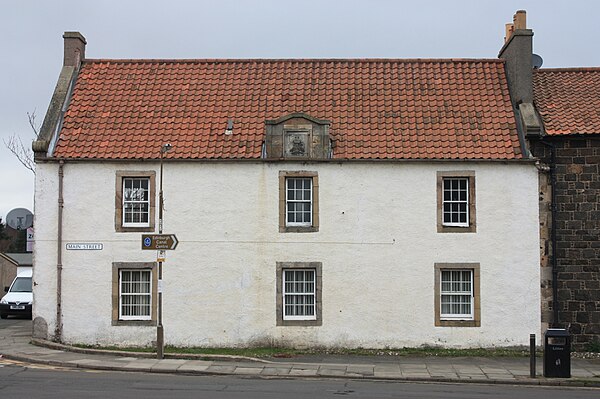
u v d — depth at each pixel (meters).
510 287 24.89
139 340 25.31
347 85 28.25
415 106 27.14
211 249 25.38
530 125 25.08
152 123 26.78
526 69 26.61
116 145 25.91
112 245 25.44
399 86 28.12
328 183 25.34
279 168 25.44
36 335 25.47
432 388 18.23
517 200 25.06
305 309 25.39
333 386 18.11
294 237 25.28
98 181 25.59
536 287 24.86
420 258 25.08
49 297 25.47
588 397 16.81
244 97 27.89
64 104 27.42
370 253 25.16
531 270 24.91
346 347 24.98
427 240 25.09
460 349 24.81
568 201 25.06
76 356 22.80
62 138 26.22
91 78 28.70
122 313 25.55
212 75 29.00
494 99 27.27
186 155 25.50
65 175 25.64
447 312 25.20
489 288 24.91
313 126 25.50
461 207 25.31
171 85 28.50
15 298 36.25
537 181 25.09
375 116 26.80
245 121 26.83
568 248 24.97
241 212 25.42
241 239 25.34
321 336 25.06
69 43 29.03
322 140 25.44
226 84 28.55
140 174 25.56
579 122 25.58
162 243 22.55
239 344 25.20
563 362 19.97
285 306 25.38
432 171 25.23
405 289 25.06
